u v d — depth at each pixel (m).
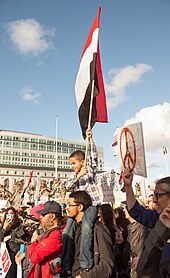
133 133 4.02
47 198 13.06
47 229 3.97
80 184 5.07
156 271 1.94
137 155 3.93
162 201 2.26
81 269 3.57
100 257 3.48
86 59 5.92
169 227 1.79
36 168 125.81
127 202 3.38
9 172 121.38
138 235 4.25
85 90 5.85
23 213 8.48
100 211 5.34
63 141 144.25
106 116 6.34
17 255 5.22
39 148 138.25
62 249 3.81
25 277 4.91
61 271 3.74
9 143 133.12
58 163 139.12
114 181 7.27
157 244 1.93
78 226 3.93
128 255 4.74
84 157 5.20
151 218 3.39
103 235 3.62
